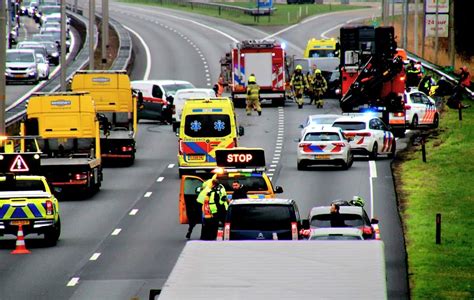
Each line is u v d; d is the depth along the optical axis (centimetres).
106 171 12162
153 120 16488
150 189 10981
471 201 9931
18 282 7162
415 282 6988
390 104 14475
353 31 15012
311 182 11075
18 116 14388
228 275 3522
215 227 7875
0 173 8506
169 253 8044
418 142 13688
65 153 11044
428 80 17562
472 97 17600
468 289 6794
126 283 7112
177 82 16438
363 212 7375
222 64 18975
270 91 17650
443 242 8212
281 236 6938
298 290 3400
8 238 8781
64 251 8150
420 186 10756
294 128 15200
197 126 11350
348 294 3366
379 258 3666
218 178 8231
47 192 8350
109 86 12938
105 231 8919
